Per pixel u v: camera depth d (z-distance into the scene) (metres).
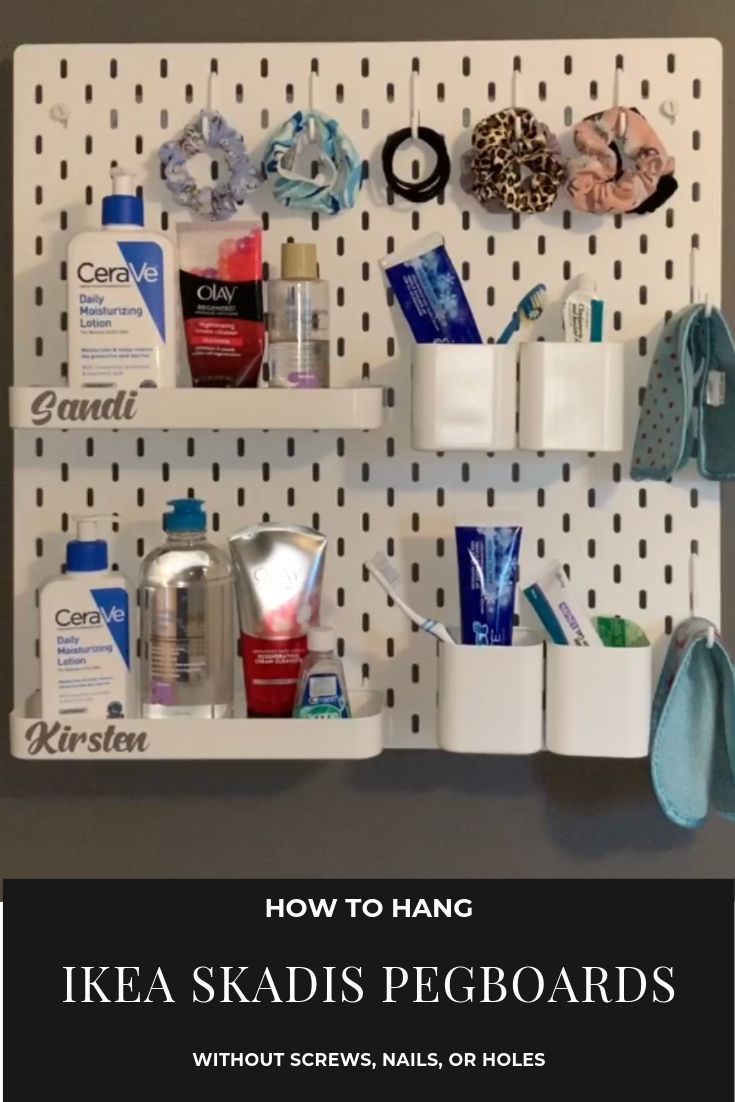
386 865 0.99
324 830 0.99
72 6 0.96
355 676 0.95
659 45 0.92
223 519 0.95
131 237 0.84
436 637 0.89
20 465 0.94
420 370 0.85
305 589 0.87
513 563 0.87
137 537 0.95
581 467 0.94
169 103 0.93
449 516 0.94
